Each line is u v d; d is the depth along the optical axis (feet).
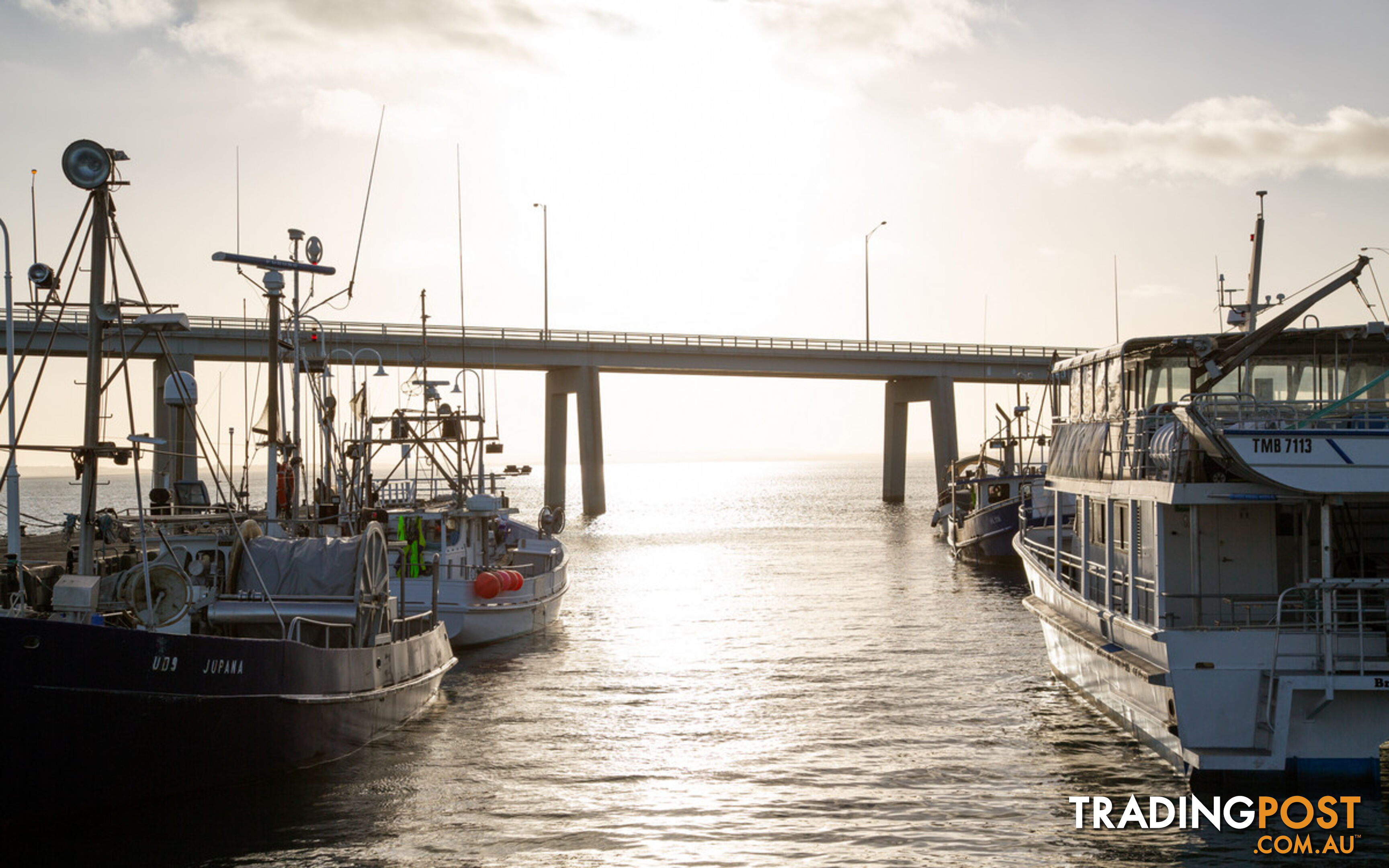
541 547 134.21
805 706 74.13
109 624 53.57
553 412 325.01
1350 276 58.23
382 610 66.08
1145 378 64.80
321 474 96.27
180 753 50.39
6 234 53.01
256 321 233.35
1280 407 59.72
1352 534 58.29
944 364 338.34
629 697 77.30
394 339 261.65
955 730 67.21
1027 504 162.40
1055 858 47.16
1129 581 63.26
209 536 67.41
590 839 49.14
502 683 82.33
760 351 319.88
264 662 53.42
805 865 46.34
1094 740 64.59
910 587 143.13
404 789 55.93
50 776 46.57
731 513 362.12
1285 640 53.01
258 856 46.75
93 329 53.57
